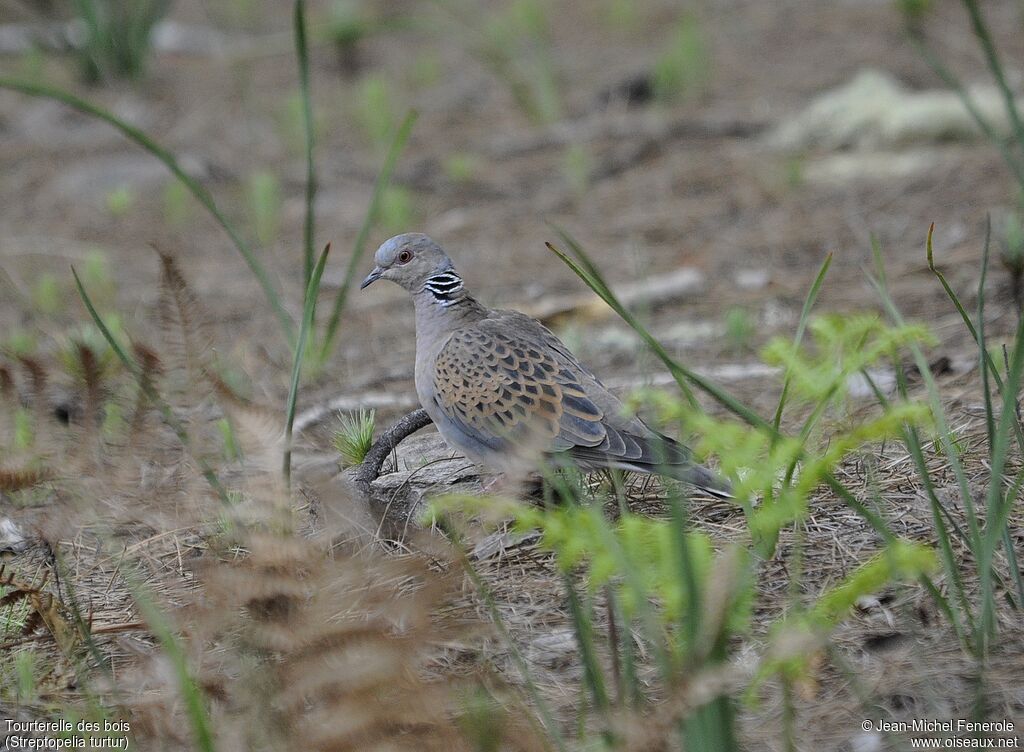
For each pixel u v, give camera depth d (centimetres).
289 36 2834
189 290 742
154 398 749
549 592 861
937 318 1355
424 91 2480
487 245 1780
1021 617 775
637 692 654
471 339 1013
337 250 1794
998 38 2380
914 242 1606
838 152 1992
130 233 1906
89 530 988
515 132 2230
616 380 1264
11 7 2903
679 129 2148
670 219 1806
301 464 1011
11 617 873
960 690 718
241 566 680
